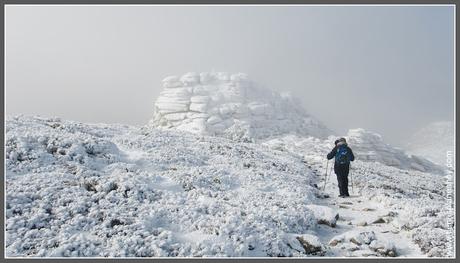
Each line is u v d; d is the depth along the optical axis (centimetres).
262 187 1435
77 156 1340
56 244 815
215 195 1252
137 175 1270
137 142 1812
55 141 1409
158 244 842
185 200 1132
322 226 1144
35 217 890
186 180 1323
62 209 946
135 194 1098
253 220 1020
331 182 1850
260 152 2409
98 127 2148
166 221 972
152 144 1831
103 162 1409
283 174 1712
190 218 994
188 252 837
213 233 917
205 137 2709
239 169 1647
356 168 2289
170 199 1116
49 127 1700
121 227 900
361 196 1554
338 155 1560
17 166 1173
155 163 1517
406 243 1018
